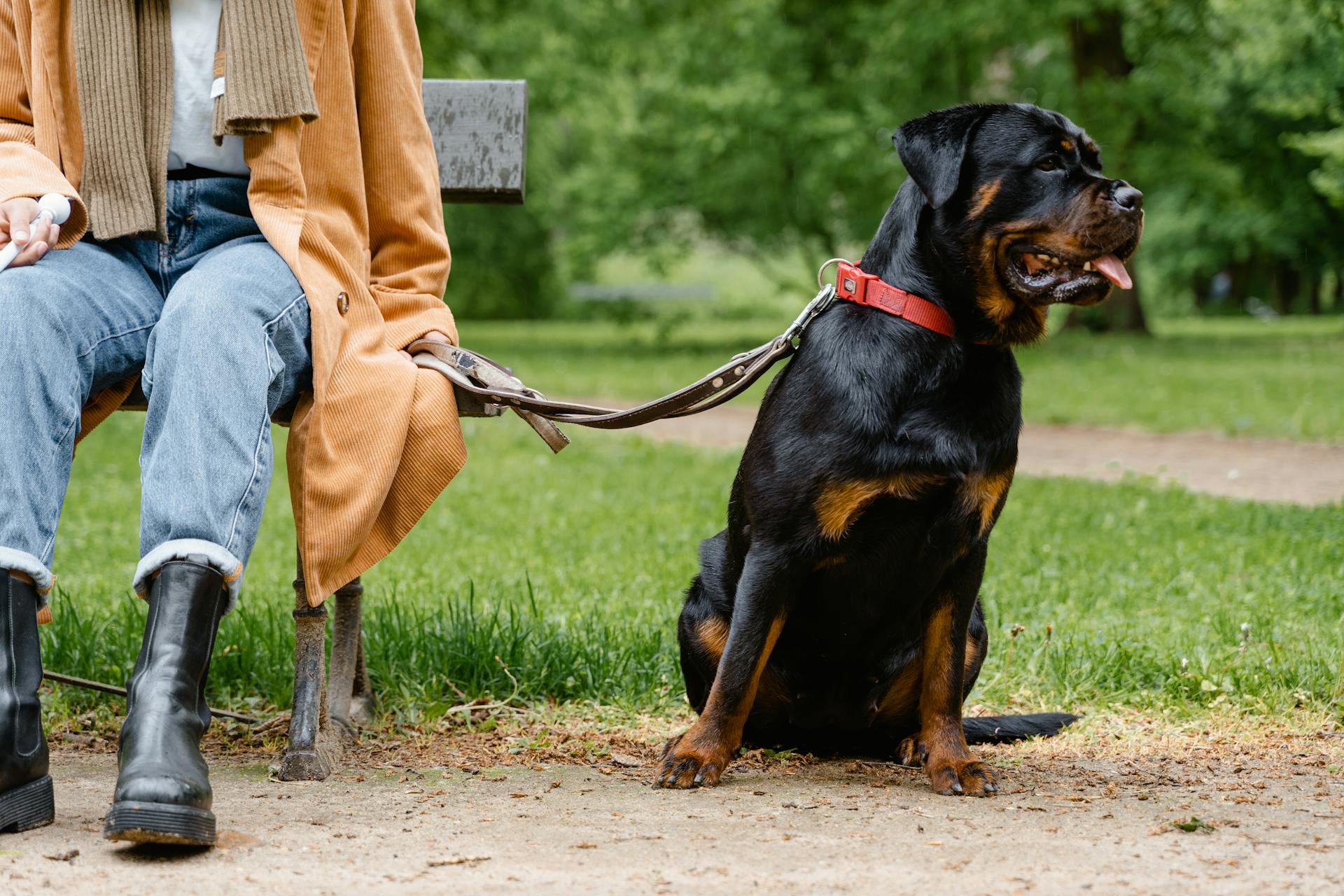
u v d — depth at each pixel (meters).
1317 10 18.94
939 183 2.89
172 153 3.07
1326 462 10.59
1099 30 21.92
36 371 2.54
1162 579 5.54
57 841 2.29
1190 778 2.99
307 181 3.11
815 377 2.95
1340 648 4.04
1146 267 40.62
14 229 2.73
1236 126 25.25
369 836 2.39
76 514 7.61
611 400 15.20
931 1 20.58
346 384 2.91
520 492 8.68
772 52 22.56
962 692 3.02
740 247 25.41
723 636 3.24
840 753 3.44
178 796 2.17
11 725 2.31
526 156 4.26
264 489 2.61
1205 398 14.70
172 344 2.63
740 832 2.47
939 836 2.44
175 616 2.42
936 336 2.93
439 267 3.30
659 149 24.59
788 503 2.91
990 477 2.95
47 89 3.01
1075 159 2.92
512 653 3.94
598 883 2.12
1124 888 2.09
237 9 2.95
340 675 3.37
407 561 6.05
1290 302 42.34
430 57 22.50
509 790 2.86
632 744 3.40
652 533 6.98
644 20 24.55
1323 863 2.23
